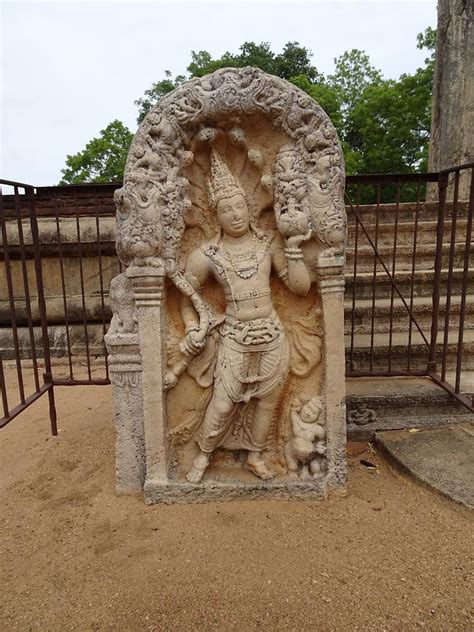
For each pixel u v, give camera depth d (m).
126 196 1.93
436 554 1.74
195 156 2.06
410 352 3.30
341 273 2.00
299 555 1.75
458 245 4.52
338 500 2.09
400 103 15.04
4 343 4.81
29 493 2.29
